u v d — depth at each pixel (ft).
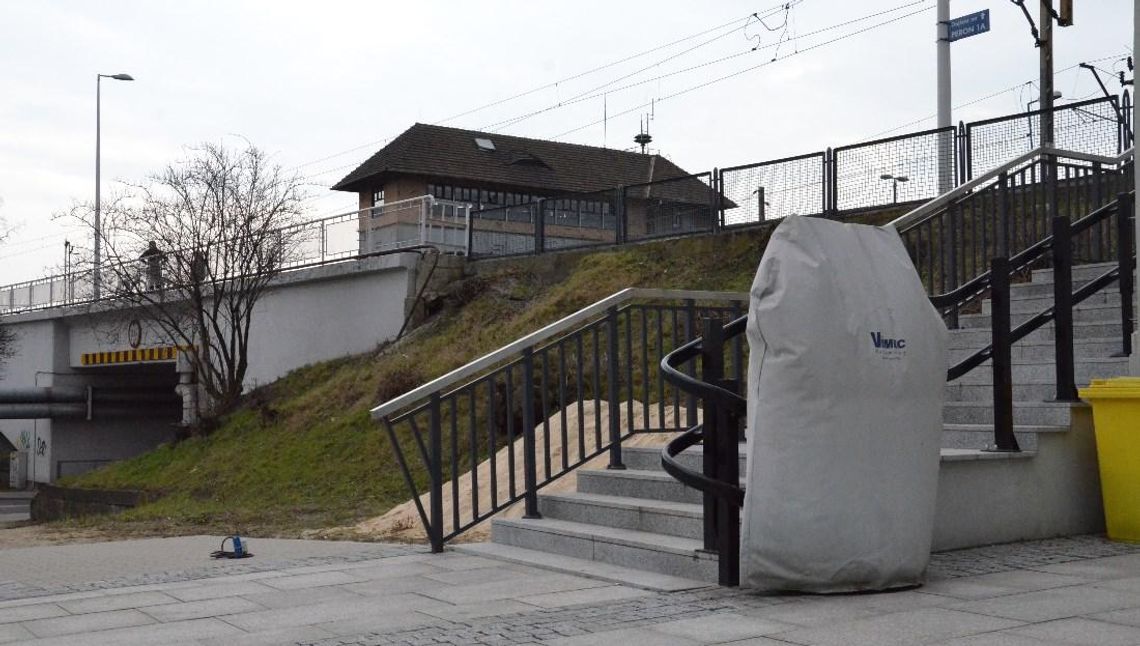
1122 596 17.79
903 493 19.10
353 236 88.79
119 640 17.21
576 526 24.95
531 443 26.66
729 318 29.63
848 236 19.66
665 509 23.17
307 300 91.09
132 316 102.01
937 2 67.82
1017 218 34.58
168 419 134.31
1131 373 24.71
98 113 141.79
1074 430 24.36
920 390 19.56
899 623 16.31
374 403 69.92
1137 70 25.68
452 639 16.55
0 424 149.18
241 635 17.37
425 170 178.50
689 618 17.38
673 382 20.16
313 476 63.21
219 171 91.50
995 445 23.68
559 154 197.77
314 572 23.68
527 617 18.02
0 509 114.73
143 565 26.99
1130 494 22.81
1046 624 15.89
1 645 17.03
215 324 89.30
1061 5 61.11
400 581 22.11
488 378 26.99
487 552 25.08
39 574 26.04
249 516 50.75
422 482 55.62
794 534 18.47
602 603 19.03
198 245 90.07
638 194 73.56
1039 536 23.65
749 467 18.85
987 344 29.55
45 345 125.29
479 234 84.84
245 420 82.69
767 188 63.57
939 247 34.65
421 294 81.46
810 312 18.69
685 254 66.90
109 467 89.71
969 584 19.16
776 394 18.67
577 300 67.26
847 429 18.74
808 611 17.49
